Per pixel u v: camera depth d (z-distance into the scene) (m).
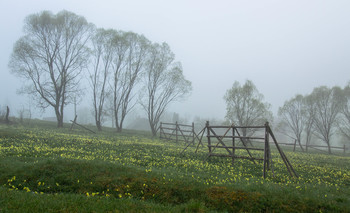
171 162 15.69
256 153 27.55
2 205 7.30
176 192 9.45
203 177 11.45
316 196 9.12
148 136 42.75
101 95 47.72
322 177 14.56
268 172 14.78
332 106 48.59
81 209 7.36
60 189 9.77
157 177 10.45
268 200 8.71
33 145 19.14
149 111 48.88
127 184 9.88
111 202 8.19
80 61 44.31
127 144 24.84
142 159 16.19
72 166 11.42
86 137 28.66
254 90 44.88
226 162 17.58
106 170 11.06
